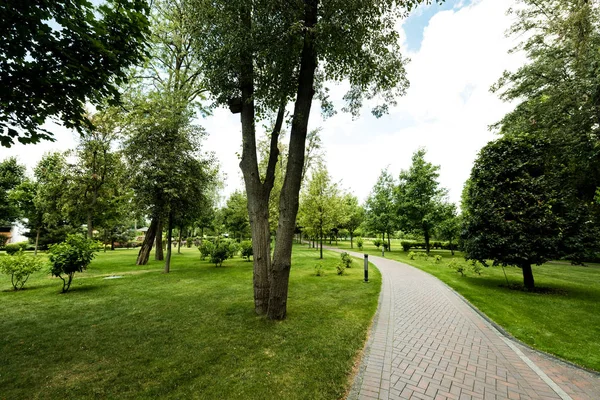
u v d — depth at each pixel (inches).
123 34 191.3
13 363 154.6
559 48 532.7
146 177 482.3
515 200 380.2
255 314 247.0
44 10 160.6
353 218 1401.3
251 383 133.6
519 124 602.5
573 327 232.5
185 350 171.9
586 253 342.3
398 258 834.2
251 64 248.8
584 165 514.0
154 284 395.9
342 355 165.9
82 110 212.1
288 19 206.4
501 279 470.6
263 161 851.4
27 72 172.4
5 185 1112.8
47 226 960.9
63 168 547.8
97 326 217.0
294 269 551.2
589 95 461.7
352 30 213.0
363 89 299.7
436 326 229.8
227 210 1408.7
